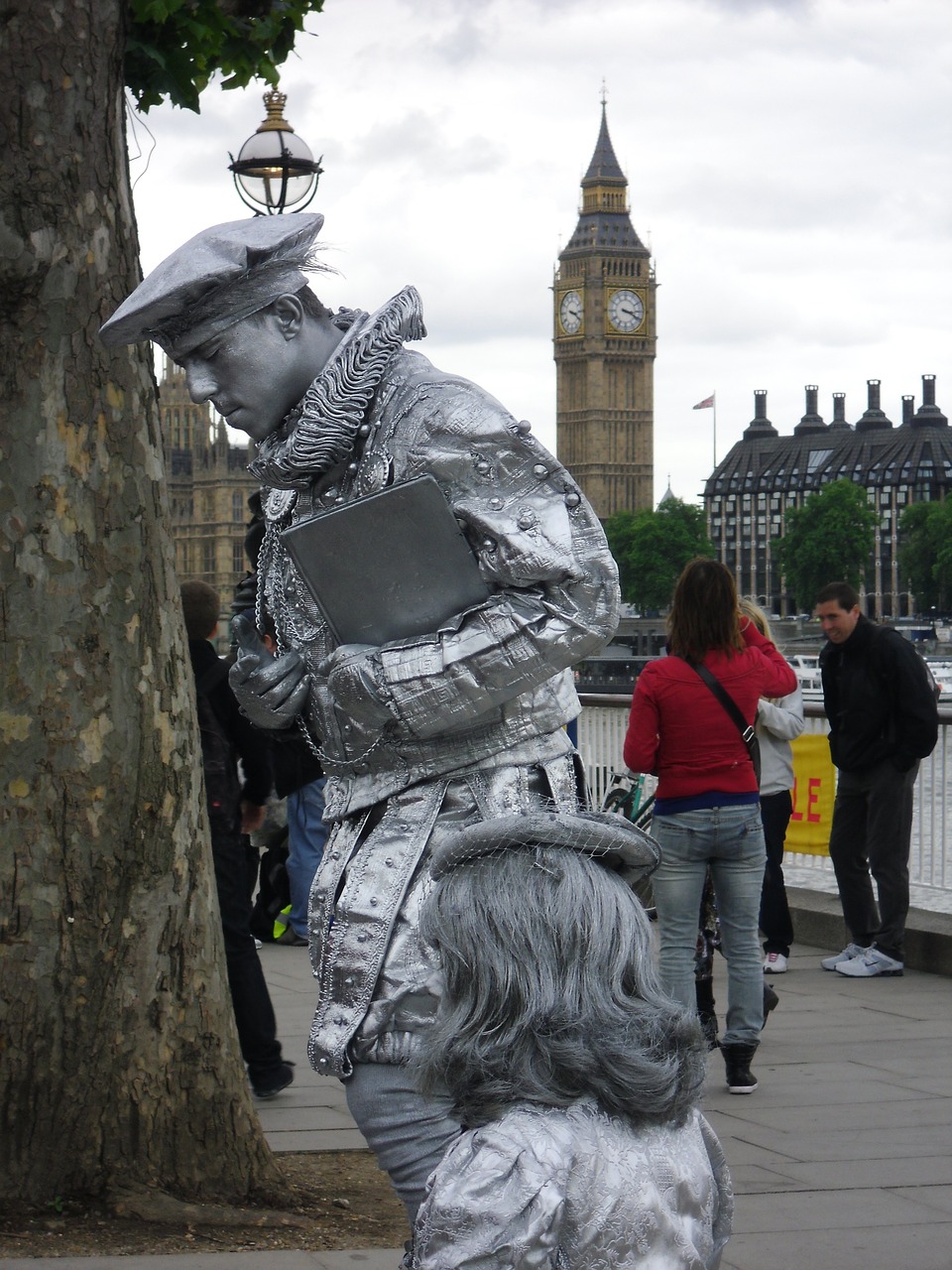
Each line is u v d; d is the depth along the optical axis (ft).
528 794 9.79
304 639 10.18
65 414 15.07
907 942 32.12
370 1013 9.52
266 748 21.50
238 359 9.84
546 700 9.94
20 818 14.99
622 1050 6.33
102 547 15.19
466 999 6.54
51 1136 15.20
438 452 9.54
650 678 21.90
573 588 9.50
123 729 15.24
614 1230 6.27
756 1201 17.12
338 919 9.74
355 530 9.68
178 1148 15.65
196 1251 14.35
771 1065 24.08
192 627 21.48
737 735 21.83
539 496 9.57
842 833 31.91
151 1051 15.53
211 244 9.71
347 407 9.66
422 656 9.46
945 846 33.24
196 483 396.57
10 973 15.03
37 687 14.98
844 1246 15.52
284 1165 17.85
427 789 9.77
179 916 15.69
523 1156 6.22
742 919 22.15
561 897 6.56
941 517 587.68
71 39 14.98
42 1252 14.10
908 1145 19.45
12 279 14.83
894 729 30.68
